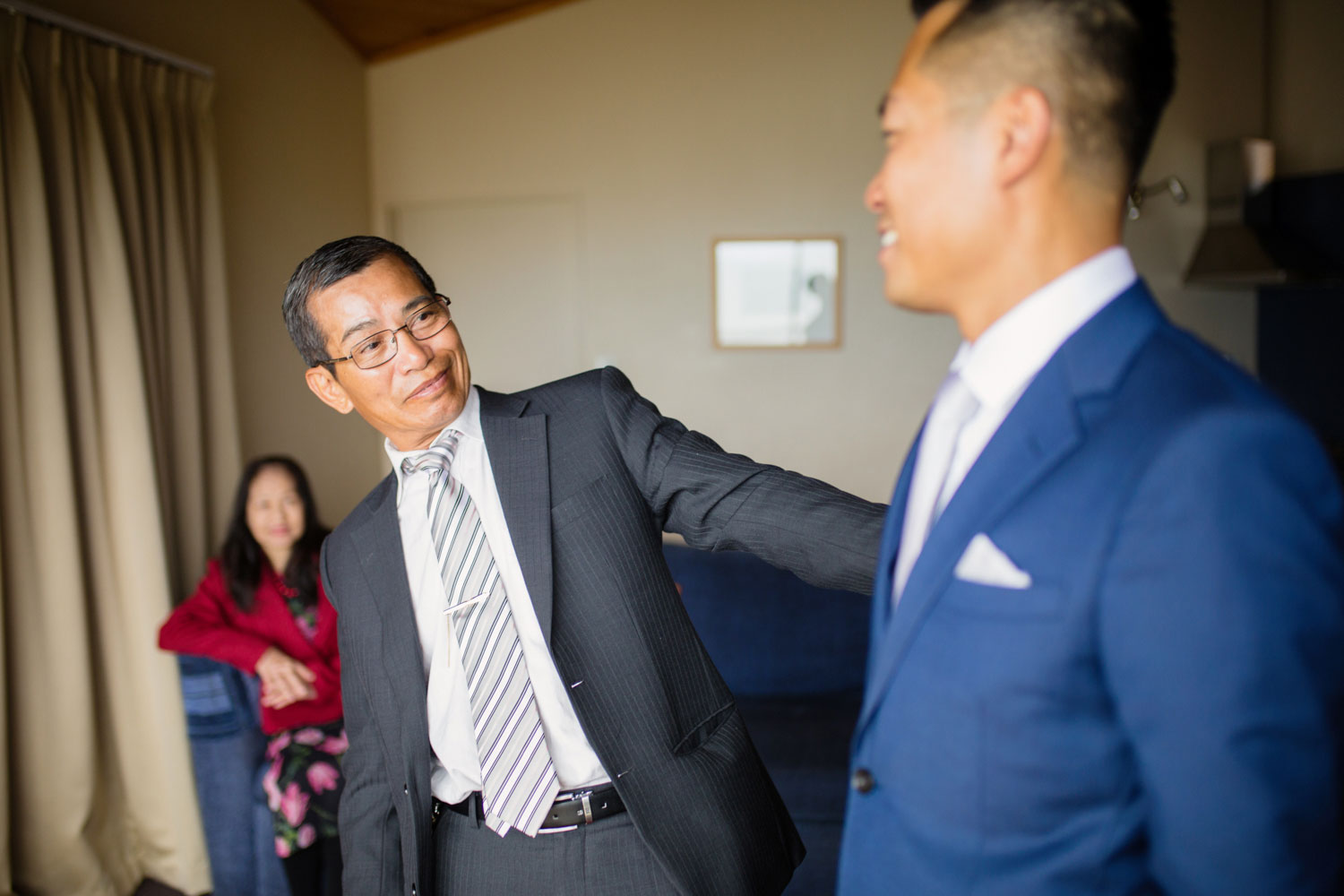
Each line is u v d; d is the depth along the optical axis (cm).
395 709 113
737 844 108
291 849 205
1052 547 53
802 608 272
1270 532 46
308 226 372
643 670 107
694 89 402
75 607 233
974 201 55
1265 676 45
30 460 228
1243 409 48
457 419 114
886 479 411
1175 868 49
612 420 116
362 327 108
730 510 108
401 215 429
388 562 116
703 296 409
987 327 60
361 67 418
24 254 227
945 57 55
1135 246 407
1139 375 54
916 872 59
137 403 250
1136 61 53
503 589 109
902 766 60
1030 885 55
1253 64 410
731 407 414
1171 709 47
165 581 254
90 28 248
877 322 404
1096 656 52
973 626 56
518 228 421
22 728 226
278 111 352
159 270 270
